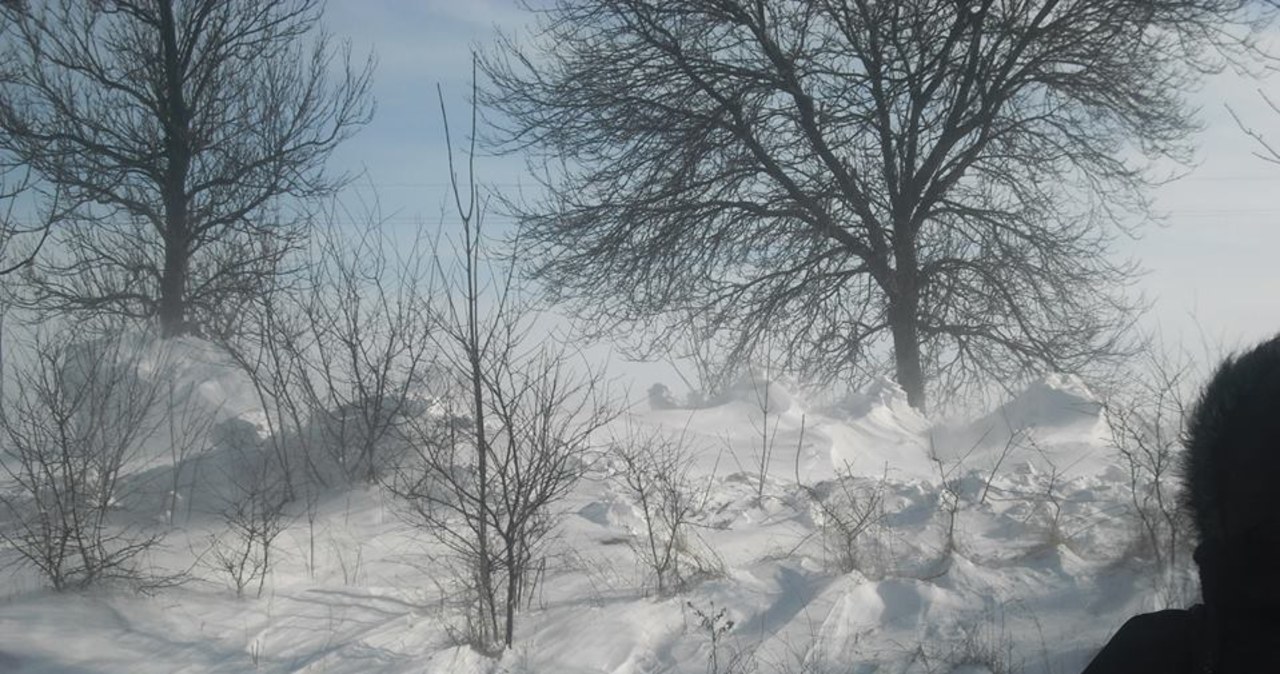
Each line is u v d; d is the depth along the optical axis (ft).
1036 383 48.62
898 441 48.42
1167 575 21.63
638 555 25.44
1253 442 5.53
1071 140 69.77
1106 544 24.45
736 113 69.77
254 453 33.37
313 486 31.89
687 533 26.91
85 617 21.38
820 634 20.43
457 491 23.06
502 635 21.33
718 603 22.21
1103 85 67.21
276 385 34.86
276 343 35.06
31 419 24.53
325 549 26.55
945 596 22.00
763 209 70.49
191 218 60.49
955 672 18.61
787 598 22.31
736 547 26.66
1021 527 26.81
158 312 55.88
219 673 19.57
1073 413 46.21
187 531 27.27
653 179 69.72
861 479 33.47
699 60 70.44
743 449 41.50
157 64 61.82
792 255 71.00
